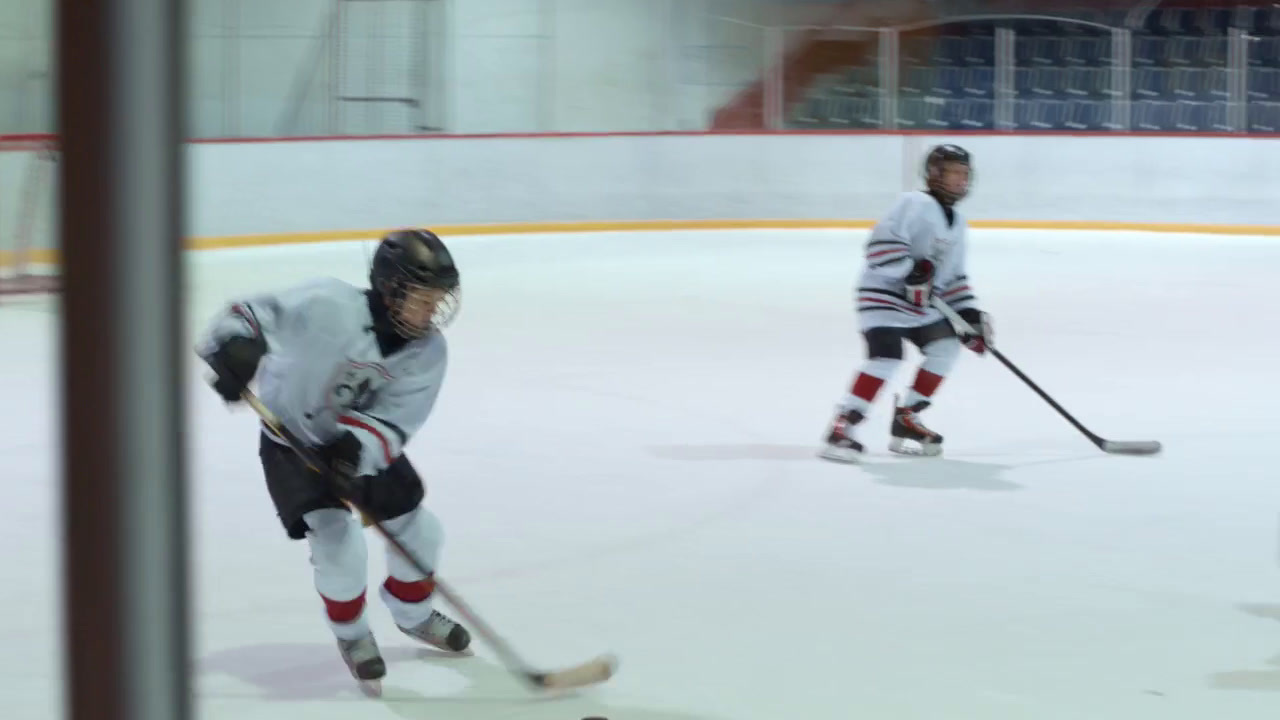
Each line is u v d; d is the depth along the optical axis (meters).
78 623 0.67
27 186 12.58
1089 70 21.53
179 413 0.67
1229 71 17.84
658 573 4.86
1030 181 17.56
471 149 16.73
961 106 21.03
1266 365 9.26
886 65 19.31
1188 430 7.32
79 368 0.65
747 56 21.11
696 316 11.43
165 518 0.67
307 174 15.69
